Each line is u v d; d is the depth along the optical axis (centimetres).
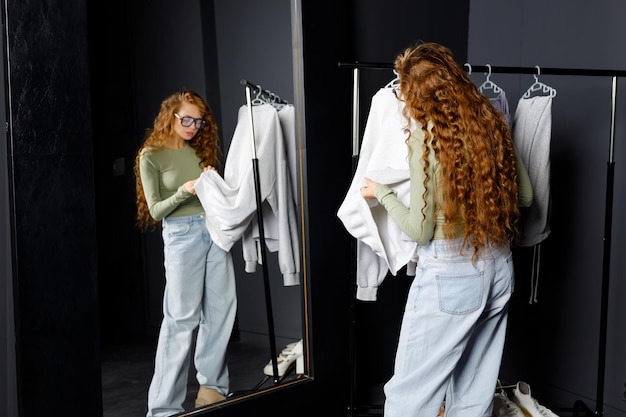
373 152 257
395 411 237
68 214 230
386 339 347
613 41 286
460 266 224
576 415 297
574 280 310
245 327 282
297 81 287
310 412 303
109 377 246
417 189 220
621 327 293
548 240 322
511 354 344
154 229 253
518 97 329
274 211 287
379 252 256
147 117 246
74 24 227
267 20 275
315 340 301
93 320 238
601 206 298
